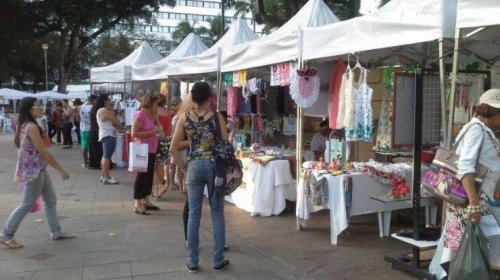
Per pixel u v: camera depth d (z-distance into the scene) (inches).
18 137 201.9
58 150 651.5
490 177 134.9
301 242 218.4
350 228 242.8
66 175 207.5
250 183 271.3
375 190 219.0
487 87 222.2
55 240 217.8
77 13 1098.7
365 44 188.9
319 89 244.7
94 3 1140.5
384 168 222.2
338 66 242.7
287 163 268.4
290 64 243.6
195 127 173.6
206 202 298.2
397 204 226.4
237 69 291.6
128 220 256.8
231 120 333.7
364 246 212.5
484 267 129.7
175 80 458.6
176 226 244.7
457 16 150.3
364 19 189.3
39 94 1185.4
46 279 171.0
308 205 231.5
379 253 202.2
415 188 167.6
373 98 257.4
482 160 133.3
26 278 171.9
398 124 189.5
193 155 174.4
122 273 177.3
